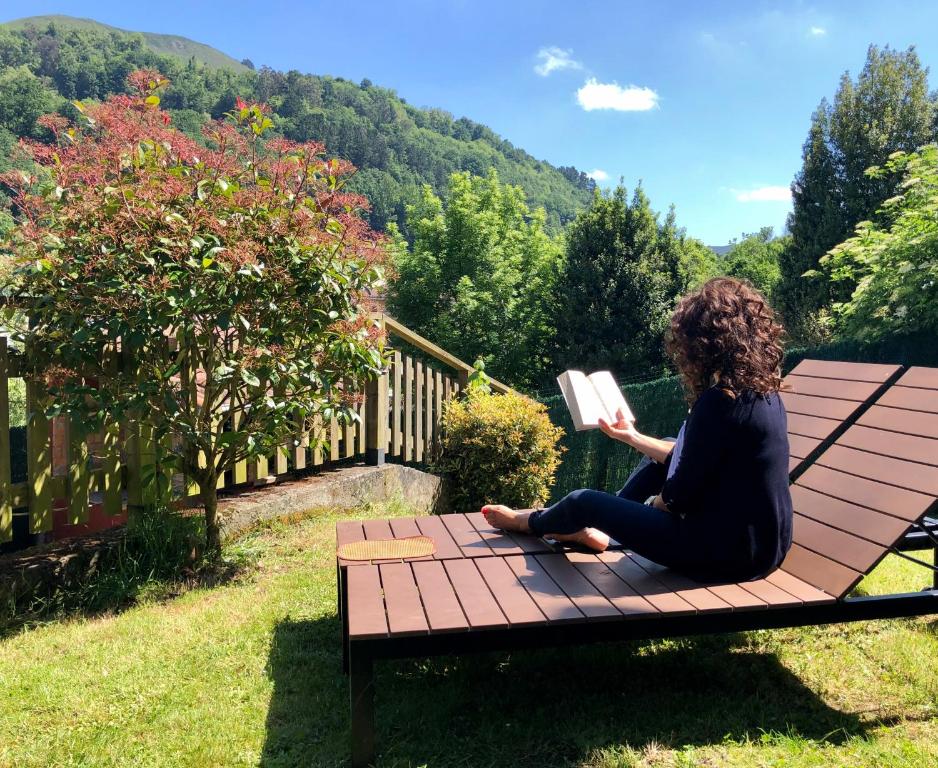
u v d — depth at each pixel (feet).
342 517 18.21
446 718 8.08
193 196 12.64
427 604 7.69
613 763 7.07
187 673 9.27
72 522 13.53
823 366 12.64
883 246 36.29
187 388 13.28
